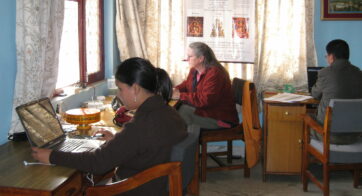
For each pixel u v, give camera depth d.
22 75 2.11
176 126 1.73
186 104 3.46
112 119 2.59
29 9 2.07
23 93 2.13
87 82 3.30
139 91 1.71
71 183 1.67
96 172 1.67
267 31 3.82
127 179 1.67
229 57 3.86
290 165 3.34
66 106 2.72
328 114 2.71
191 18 3.84
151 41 3.88
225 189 3.23
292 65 3.84
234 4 3.79
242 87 3.28
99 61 3.61
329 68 3.05
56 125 2.09
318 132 2.88
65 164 1.66
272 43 3.82
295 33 3.80
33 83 2.15
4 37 2.05
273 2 3.77
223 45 3.85
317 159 3.20
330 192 3.16
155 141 1.67
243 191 3.19
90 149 1.92
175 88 3.53
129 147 1.65
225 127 3.30
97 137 2.13
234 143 4.10
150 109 1.69
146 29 3.87
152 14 3.84
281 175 3.54
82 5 3.20
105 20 3.67
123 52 3.78
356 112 2.69
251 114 3.20
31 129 1.86
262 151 3.70
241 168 3.45
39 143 1.88
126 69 1.70
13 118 2.12
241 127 3.36
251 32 3.80
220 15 3.82
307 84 3.80
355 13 3.82
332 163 2.85
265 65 3.86
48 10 2.25
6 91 2.09
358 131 2.74
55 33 2.40
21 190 1.50
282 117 3.27
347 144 2.90
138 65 1.70
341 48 3.04
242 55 3.84
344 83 2.97
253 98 3.26
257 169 3.68
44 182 1.56
